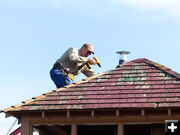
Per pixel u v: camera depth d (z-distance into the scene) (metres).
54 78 20.33
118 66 19.30
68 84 20.30
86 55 20.69
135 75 18.75
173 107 17.12
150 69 18.94
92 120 17.67
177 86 18.02
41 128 19.28
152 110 17.36
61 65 20.36
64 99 18.12
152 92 17.88
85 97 18.06
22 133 17.91
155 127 17.72
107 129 18.80
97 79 18.81
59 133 19.58
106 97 17.94
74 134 17.70
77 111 17.69
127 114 17.52
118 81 18.58
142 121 17.42
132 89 18.12
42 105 17.98
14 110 17.88
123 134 17.48
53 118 17.88
